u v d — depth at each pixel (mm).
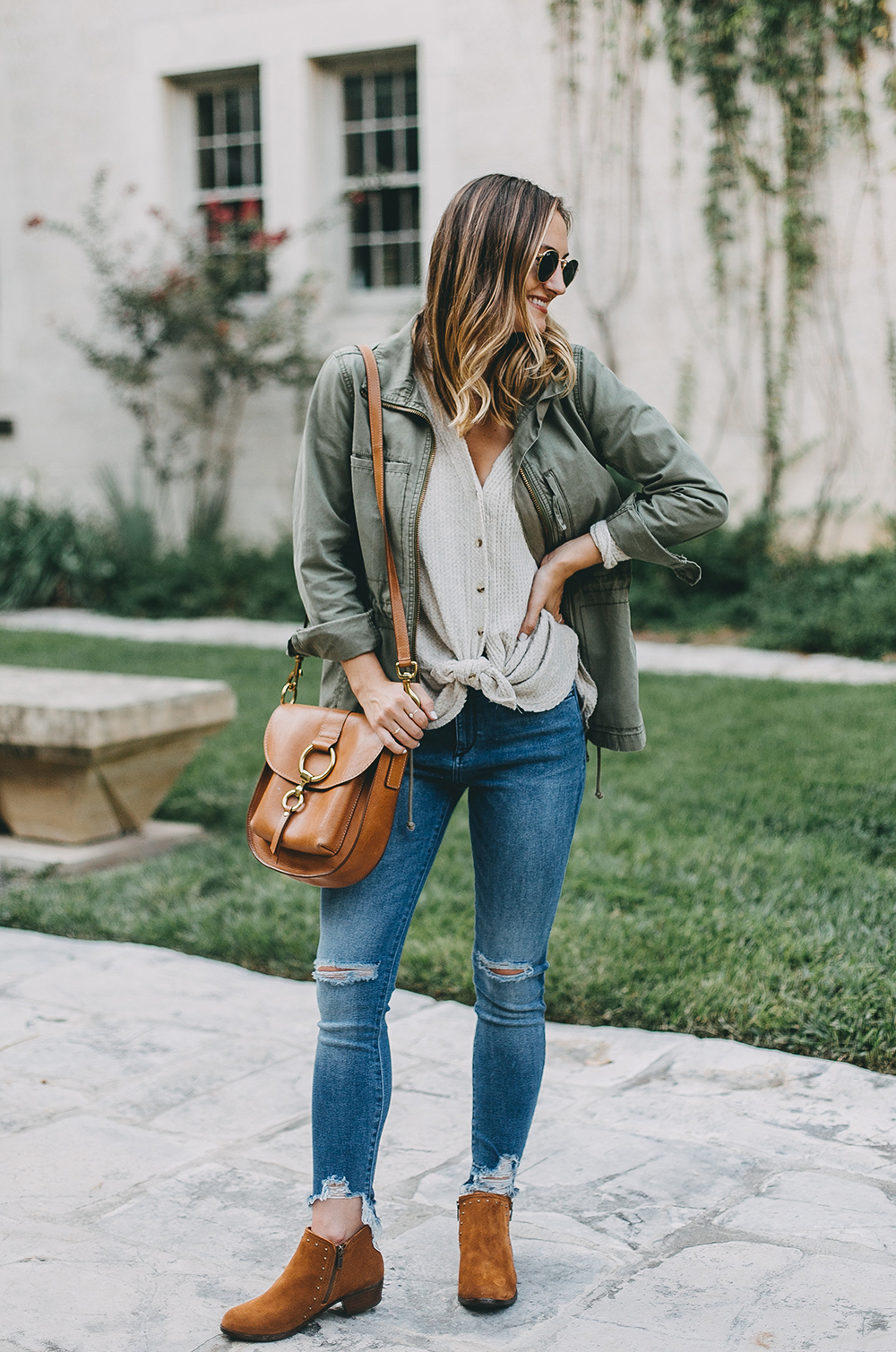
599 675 2125
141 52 11312
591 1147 2492
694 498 1975
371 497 1965
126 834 4781
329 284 11219
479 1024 2049
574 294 10039
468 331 1862
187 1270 2090
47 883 4309
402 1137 2559
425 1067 2881
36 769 4547
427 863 2008
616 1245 2139
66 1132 2582
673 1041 2977
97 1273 2076
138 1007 3244
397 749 1906
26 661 8117
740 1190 2312
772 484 9570
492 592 1976
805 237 9281
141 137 11422
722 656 8289
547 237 1883
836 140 9141
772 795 4777
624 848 4270
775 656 8266
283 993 3346
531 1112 2055
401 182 10938
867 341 9266
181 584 10836
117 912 3971
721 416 9734
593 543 2006
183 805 5152
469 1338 1904
